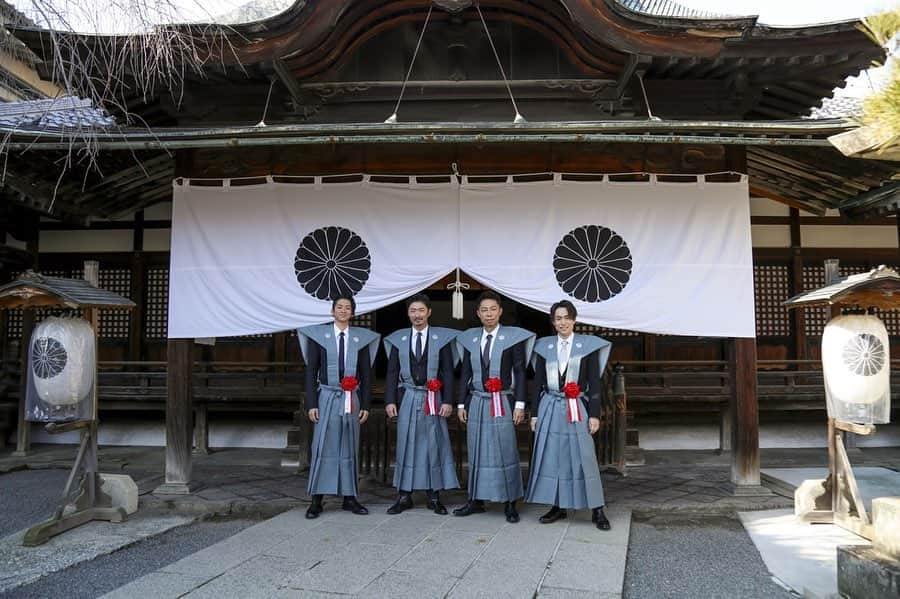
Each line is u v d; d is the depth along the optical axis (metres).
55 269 8.10
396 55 5.62
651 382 7.53
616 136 4.45
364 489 5.44
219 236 5.23
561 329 4.29
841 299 4.10
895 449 7.67
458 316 5.02
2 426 7.73
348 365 4.53
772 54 5.00
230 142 4.52
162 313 7.99
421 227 5.14
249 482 5.64
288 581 3.24
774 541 4.10
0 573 3.54
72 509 4.90
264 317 5.12
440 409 4.57
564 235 5.08
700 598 3.26
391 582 3.22
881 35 2.39
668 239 5.08
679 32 4.80
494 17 5.59
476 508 4.58
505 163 5.31
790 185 6.54
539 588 3.15
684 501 4.91
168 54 4.39
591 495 4.10
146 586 3.19
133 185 6.40
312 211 5.20
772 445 7.80
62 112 5.62
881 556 2.96
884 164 4.94
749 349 5.11
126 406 7.52
